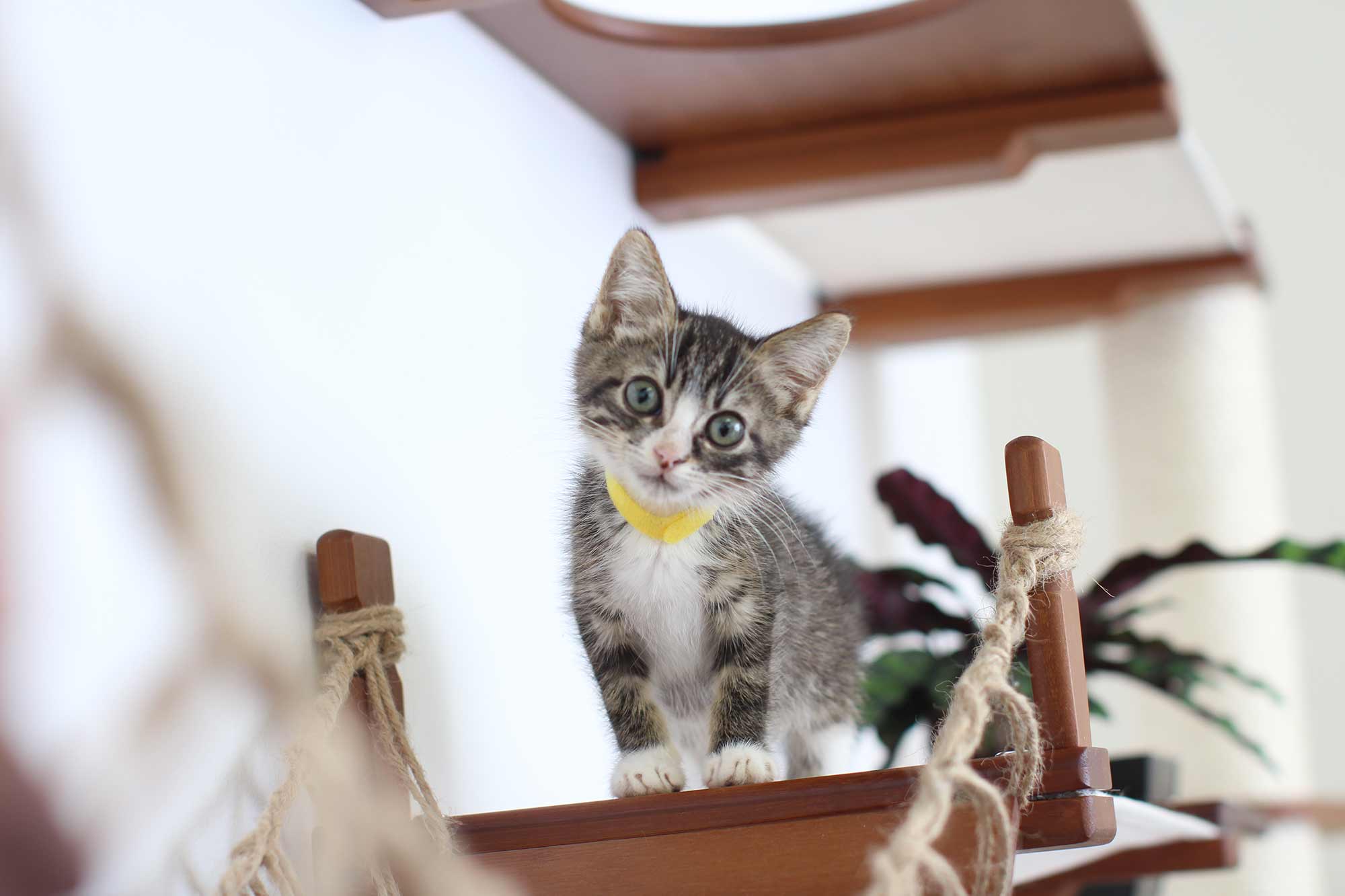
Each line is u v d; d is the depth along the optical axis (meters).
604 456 1.65
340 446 1.60
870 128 2.53
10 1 1.17
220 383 1.40
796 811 1.28
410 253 1.82
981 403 4.66
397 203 1.80
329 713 1.37
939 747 1.03
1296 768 3.43
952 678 2.38
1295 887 3.36
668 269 2.73
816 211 3.07
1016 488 1.29
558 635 2.08
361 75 1.75
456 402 1.89
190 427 1.33
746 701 1.59
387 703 1.44
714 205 2.62
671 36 2.16
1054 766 1.22
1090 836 1.20
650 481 1.60
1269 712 3.42
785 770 1.95
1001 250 3.43
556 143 2.31
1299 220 4.40
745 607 1.62
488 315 2.01
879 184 2.57
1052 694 1.26
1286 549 2.31
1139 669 2.51
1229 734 2.69
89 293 1.22
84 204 1.23
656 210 2.64
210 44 1.46
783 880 1.27
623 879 1.32
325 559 1.48
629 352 1.68
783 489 1.98
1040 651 1.27
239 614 1.29
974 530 2.52
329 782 1.31
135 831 1.17
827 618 1.97
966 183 2.58
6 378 0.71
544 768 1.98
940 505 2.53
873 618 2.51
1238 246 3.48
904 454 4.00
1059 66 2.32
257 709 1.35
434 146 1.91
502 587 1.94
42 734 1.07
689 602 1.61
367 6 1.78
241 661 0.83
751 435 1.69
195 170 1.41
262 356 1.48
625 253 1.70
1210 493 3.55
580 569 1.64
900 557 3.82
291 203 1.57
